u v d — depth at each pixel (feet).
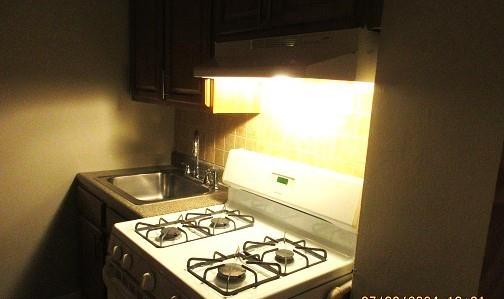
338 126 4.60
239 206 5.35
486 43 2.36
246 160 5.18
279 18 3.88
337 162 4.65
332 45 3.40
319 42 3.53
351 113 4.44
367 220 3.18
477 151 2.46
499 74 2.32
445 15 2.55
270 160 4.91
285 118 5.27
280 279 3.35
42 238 6.63
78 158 6.75
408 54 2.78
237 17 4.47
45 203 6.56
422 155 2.76
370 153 3.10
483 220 2.46
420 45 2.70
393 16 2.84
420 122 2.75
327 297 3.53
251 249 3.95
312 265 3.66
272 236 4.41
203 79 5.08
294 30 3.76
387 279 3.08
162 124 7.63
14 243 6.37
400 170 2.91
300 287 3.30
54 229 6.73
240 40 4.46
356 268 3.33
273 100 5.41
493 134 2.38
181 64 5.57
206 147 6.86
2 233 6.23
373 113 3.04
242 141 6.03
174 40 5.67
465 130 2.51
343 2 3.26
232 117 6.19
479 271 2.51
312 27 3.57
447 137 2.60
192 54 5.29
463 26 2.47
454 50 2.52
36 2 5.96
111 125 7.00
